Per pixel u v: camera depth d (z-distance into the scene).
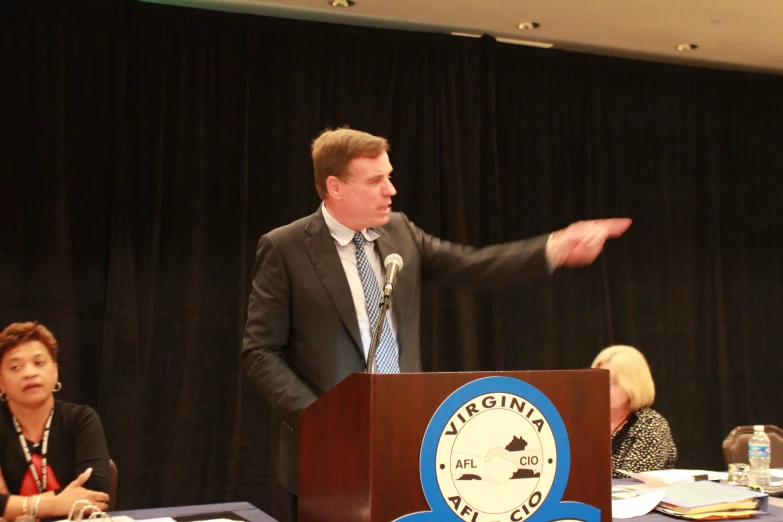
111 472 2.40
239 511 1.97
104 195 4.05
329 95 4.46
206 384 4.13
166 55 4.20
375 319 1.64
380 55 4.57
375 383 1.10
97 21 4.10
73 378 3.91
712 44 4.89
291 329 1.67
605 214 5.00
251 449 4.16
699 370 5.12
